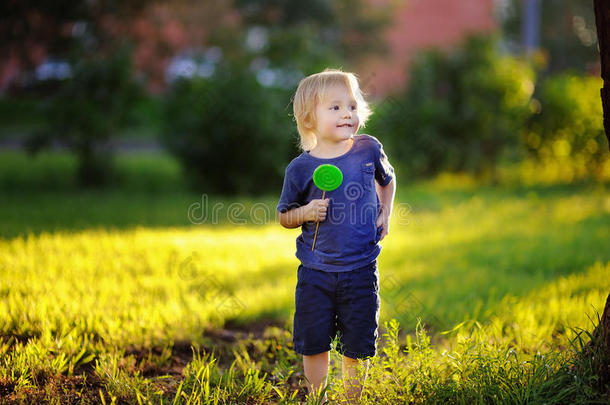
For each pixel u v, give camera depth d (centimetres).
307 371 285
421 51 1396
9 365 301
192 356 362
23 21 1495
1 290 425
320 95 282
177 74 1232
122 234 709
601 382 258
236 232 760
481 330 338
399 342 369
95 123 1253
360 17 2494
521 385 263
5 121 2386
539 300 438
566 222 805
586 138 1242
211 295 459
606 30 271
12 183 1287
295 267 558
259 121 1170
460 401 258
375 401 270
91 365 329
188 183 1252
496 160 1307
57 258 536
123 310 399
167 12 2081
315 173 269
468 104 1298
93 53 1495
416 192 1159
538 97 1314
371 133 1240
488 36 1345
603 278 495
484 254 623
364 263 277
